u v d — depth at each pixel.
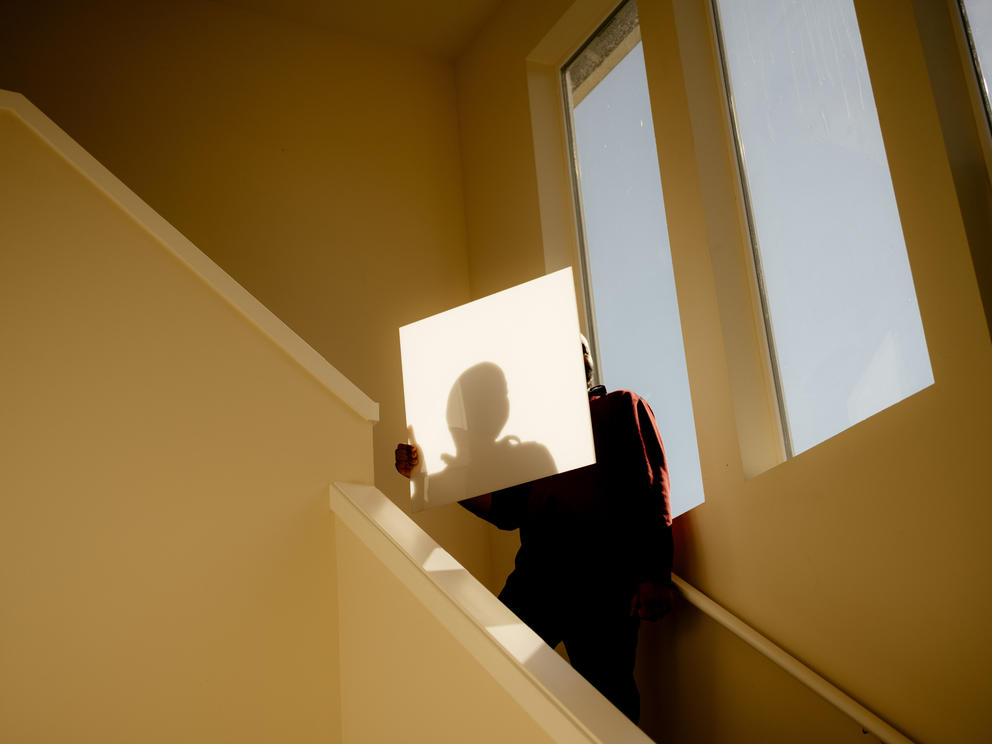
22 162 1.76
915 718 1.71
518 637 1.34
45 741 1.50
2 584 1.54
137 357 1.75
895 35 1.89
